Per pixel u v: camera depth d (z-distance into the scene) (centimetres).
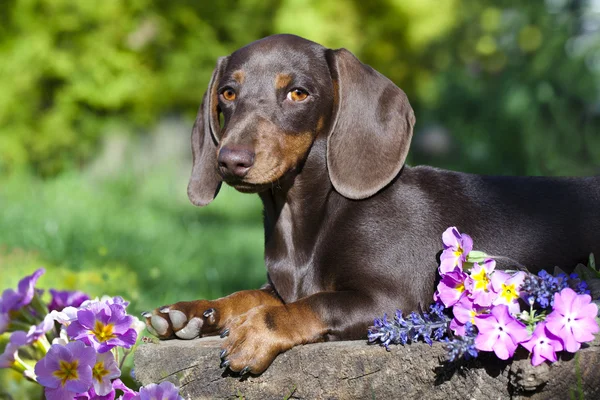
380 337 317
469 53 1802
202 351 335
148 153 1816
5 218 1142
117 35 1702
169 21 1719
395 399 314
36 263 748
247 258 955
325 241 373
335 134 377
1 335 422
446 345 296
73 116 1711
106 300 344
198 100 1770
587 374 282
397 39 1825
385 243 362
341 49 388
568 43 1221
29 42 1645
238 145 344
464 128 1359
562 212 387
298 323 330
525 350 290
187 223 1255
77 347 311
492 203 385
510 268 371
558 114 1177
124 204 1414
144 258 915
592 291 335
